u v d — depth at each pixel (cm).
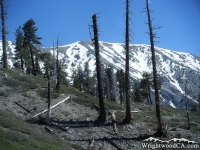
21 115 1872
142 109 3750
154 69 1897
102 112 2081
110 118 2189
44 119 1844
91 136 1725
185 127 2317
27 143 1089
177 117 3297
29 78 3209
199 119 3484
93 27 2112
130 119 2114
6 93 2330
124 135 1820
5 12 3275
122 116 2291
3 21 3269
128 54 2103
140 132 1927
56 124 1852
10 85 2636
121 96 5375
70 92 3077
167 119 2778
